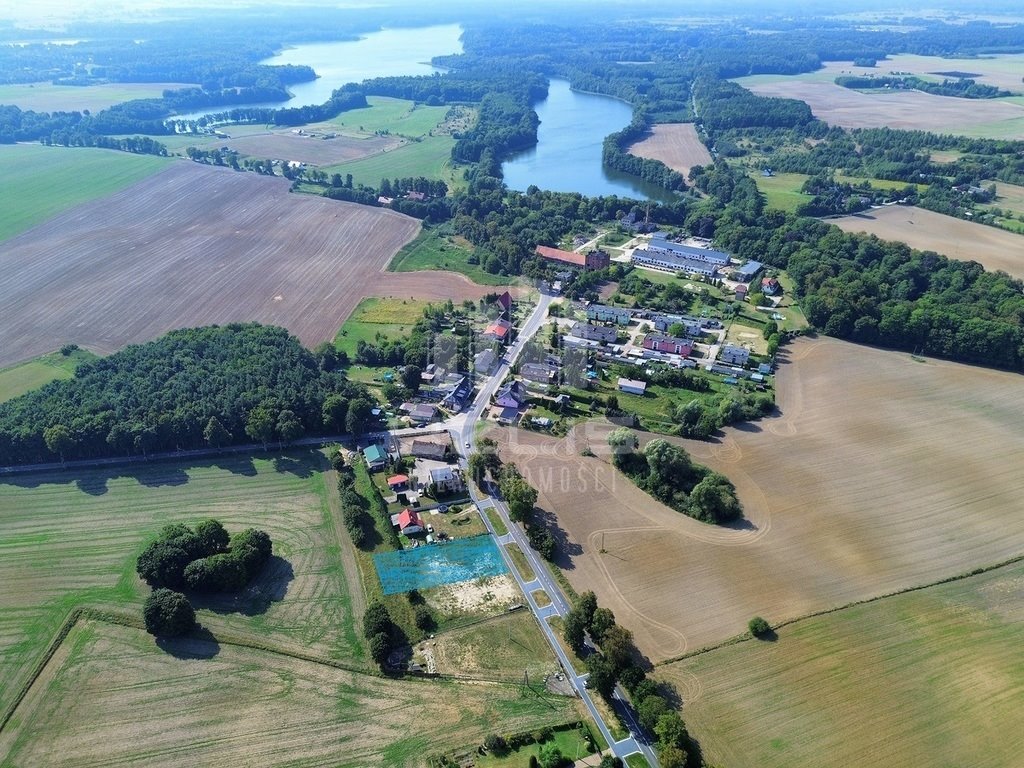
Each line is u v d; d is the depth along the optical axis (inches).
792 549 4963.1
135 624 4323.3
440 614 4468.5
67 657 4101.9
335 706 3858.3
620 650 3912.4
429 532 5187.0
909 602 4517.7
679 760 3371.1
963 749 3592.5
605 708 3865.7
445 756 3587.6
